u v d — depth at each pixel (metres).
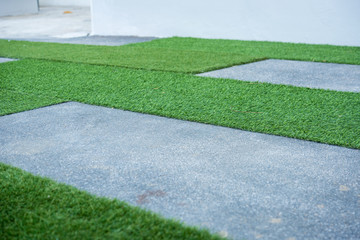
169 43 9.11
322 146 3.23
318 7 8.48
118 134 3.51
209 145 3.25
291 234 2.09
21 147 3.24
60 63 6.83
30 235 2.03
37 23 14.29
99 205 2.30
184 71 6.03
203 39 9.64
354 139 3.32
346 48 8.09
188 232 2.06
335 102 4.43
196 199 2.43
